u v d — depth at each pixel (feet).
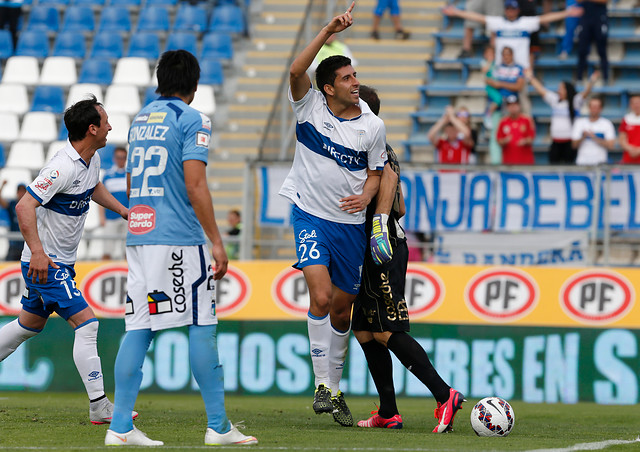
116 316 110.83
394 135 169.78
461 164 111.86
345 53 157.28
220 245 49.57
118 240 123.44
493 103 153.99
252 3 197.98
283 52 187.52
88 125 66.49
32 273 65.92
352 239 64.49
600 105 144.66
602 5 165.07
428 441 54.60
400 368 106.83
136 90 174.19
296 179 65.62
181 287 49.55
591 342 104.78
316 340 63.98
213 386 50.01
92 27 195.00
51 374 111.34
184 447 48.49
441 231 112.47
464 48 176.04
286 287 109.19
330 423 69.56
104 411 66.85
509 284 106.73
